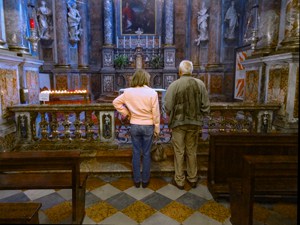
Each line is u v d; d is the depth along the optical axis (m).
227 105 3.98
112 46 10.19
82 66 9.84
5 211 2.16
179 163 2.98
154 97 2.81
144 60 10.44
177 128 2.90
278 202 2.49
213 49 9.58
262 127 4.06
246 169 1.97
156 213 2.52
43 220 2.34
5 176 2.52
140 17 10.42
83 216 2.34
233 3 9.21
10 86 4.10
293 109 3.62
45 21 8.66
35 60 4.87
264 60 4.30
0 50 3.75
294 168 1.86
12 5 4.45
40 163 2.05
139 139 2.95
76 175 2.08
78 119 4.12
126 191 2.97
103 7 10.16
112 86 10.16
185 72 2.86
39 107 3.96
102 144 4.11
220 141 2.77
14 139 4.07
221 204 2.68
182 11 10.39
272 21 4.46
